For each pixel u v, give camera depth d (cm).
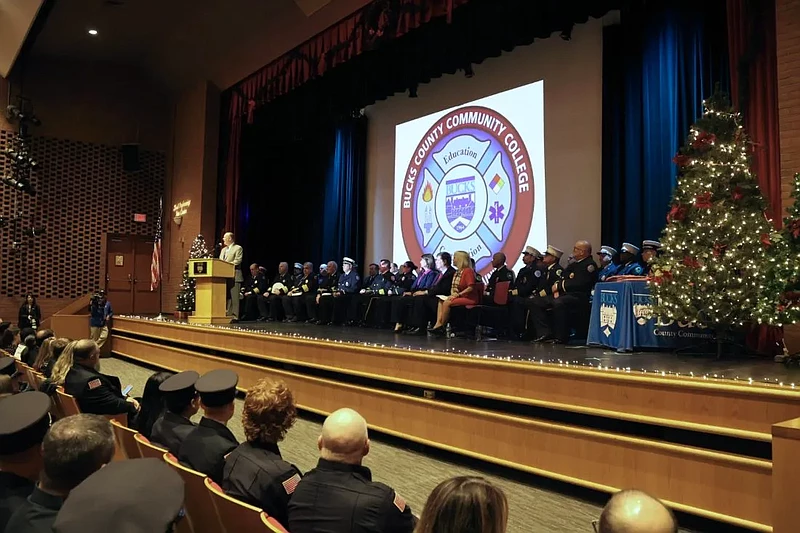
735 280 402
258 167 1257
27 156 1203
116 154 1334
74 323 1120
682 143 643
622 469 320
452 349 486
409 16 727
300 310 979
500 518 120
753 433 278
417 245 966
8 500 155
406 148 1002
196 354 773
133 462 100
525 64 815
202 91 1233
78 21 1095
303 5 864
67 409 340
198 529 193
